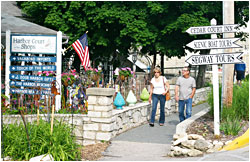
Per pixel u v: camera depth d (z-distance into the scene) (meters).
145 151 7.37
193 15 20.94
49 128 6.98
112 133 8.79
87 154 7.23
